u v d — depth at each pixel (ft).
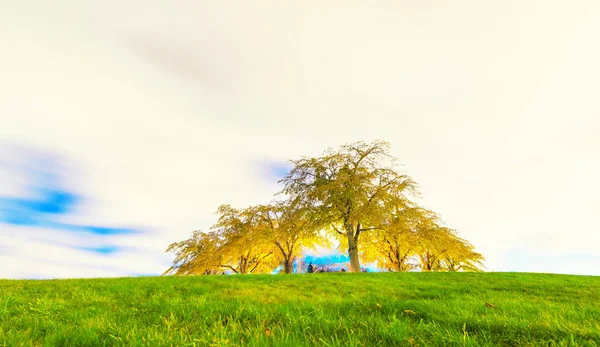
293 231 80.48
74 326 11.52
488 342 9.32
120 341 9.49
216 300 19.74
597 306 17.93
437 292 27.71
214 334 10.07
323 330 10.93
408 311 13.69
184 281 33.45
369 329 10.85
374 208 70.33
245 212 103.40
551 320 11.44
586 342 8.91
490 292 29.55
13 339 9.59
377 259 106.93
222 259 101.24
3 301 17.31
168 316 13.82
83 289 24.41
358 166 81.41
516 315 13.05
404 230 71.67
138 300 19.56
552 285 37.99
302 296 24.66
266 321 12.34
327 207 74.28
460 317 12.48
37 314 14.35
